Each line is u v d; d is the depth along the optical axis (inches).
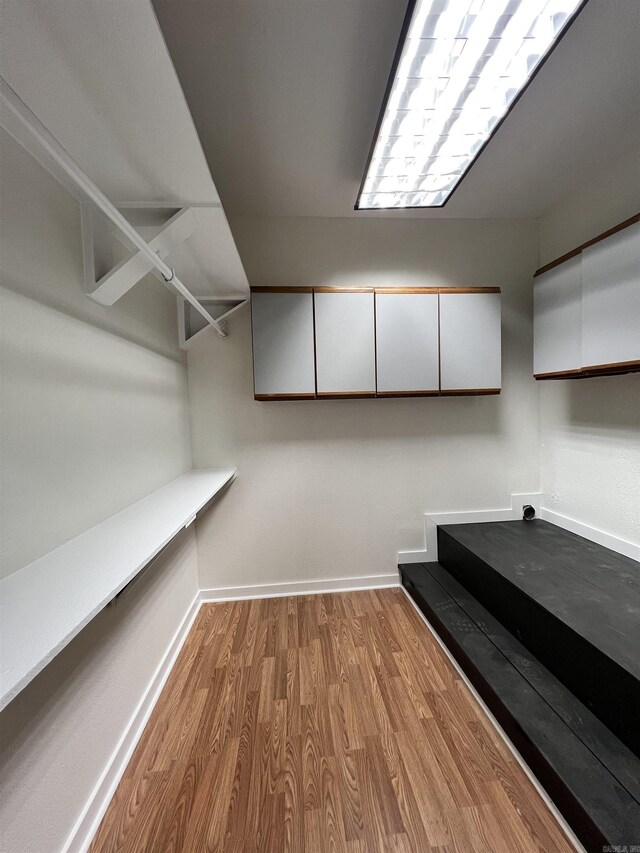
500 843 36.7
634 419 68.6
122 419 50.0
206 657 66.0
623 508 71.4
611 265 60.2
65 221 38.0
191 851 37.1
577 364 68.1
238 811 40.4
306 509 88.7
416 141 54.7
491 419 92.3
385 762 45.3
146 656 55.1
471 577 75.7
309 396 77.1
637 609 52.4
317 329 76.4
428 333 78.8
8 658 18.9
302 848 36.9
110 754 43.6
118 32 22.5
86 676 39.7
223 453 86.3
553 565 67.6
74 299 39.4
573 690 48.4
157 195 41.1
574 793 36.0
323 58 44.1
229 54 43.3
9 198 30.7
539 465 94.5
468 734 49.0
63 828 34.6
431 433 90.9
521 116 55.8
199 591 86.7
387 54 43.7
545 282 76.3
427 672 60.4
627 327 57.9
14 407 30.5
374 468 89.9
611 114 55.7
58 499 35.4
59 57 24.0
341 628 73.5
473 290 79.7
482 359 80.3
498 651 57.7
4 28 21.8
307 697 56.0
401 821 38.9
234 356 85.3
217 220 46.2
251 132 56.7
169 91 27.1
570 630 48.4
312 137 58.0
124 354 51.4
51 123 30.0
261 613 80.4
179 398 77.1
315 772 44.4
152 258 38.1
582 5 34.0
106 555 32.7
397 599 84.9
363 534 90.5
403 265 86.7
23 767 30.3
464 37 37.6
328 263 85.0
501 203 81.6
